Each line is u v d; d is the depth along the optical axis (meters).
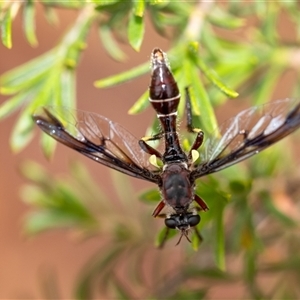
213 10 0.15
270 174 0.15
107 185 0.25
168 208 0.14
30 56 0.24
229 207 0.15
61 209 0.17
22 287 0.25
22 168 0.16
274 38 0.15
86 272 0.16
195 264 0.16
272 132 0.14
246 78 0.15
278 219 0.15
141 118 0.25
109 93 0.25
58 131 0.13
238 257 0.16
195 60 0.14
